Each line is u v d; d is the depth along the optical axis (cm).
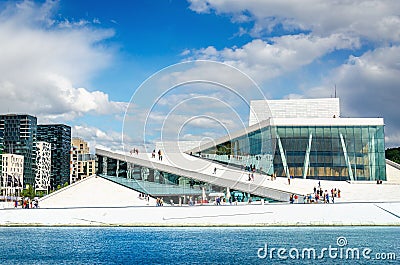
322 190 5191
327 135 6744
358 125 6775
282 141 6725
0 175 15750
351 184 5684
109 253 2769
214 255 2650
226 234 3553
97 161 5681
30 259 2619
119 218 4341
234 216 4203
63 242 3250
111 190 5419
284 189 5188
